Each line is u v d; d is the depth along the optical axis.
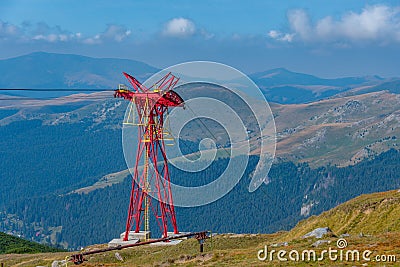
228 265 50.22
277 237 91.00
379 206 84.19
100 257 90.62
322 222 88.62
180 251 84.25
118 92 97.62
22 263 96.50
